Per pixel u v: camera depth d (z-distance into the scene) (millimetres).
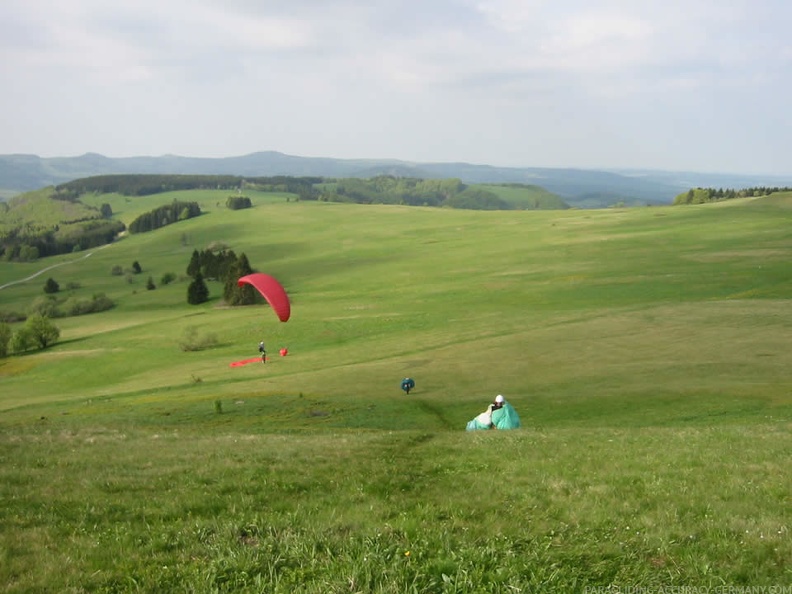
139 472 16469
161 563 9297
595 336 65875
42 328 107875
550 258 144250
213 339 95312
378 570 8711
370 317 98688
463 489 14273
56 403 61688
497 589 8281
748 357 51281
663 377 47000
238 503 12758
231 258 177375
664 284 101188
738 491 13453
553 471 16266
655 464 17000
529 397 44531
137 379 76188
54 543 10266
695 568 9156
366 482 14867
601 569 9125
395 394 49156
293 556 9375
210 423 42000
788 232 143375
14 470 17000
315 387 53969
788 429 25484
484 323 83375
